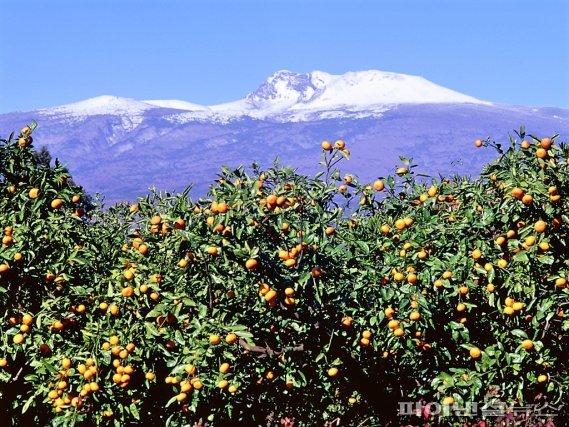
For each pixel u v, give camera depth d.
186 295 8.29
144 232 9.46
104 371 8.48
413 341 8.97
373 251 9.10
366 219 10.14
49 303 8.66
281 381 9.67
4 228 9.02
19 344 8.71
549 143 8.51
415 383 9.67
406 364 9.65
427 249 8.80
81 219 10.05
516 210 8.46
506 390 8.60
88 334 8.27
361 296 8.84
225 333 8.24
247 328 8.43
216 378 8.45
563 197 8.46
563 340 8.85
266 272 8.27
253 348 8.82
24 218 9.29
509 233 8.40
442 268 8.42
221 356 8.46
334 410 10.31
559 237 8.54
